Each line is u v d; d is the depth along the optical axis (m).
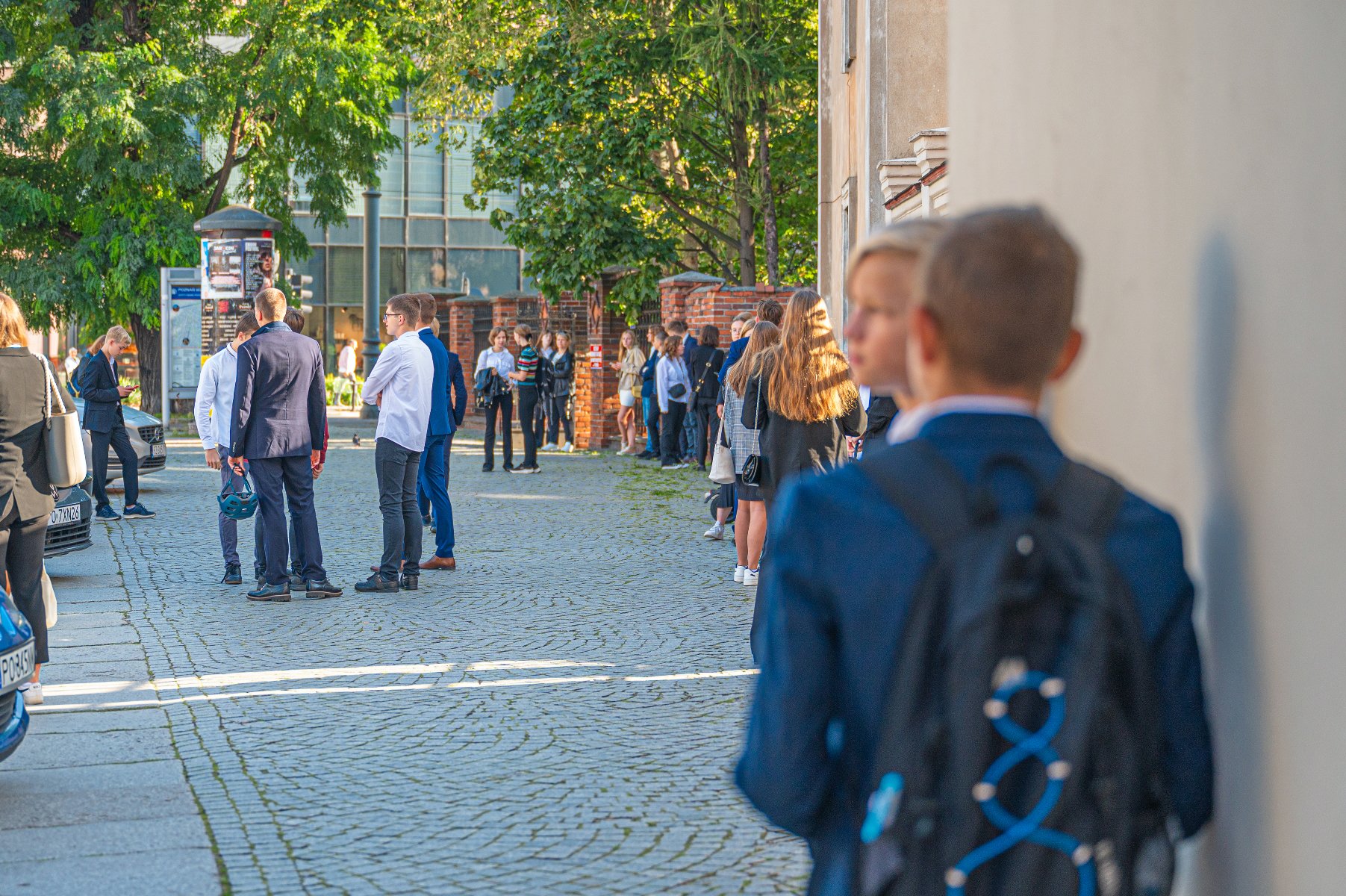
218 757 5.25
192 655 7.20
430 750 5.32
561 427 26.41
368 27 29.00
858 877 1.59
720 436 9.35
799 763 1.60
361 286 45.44
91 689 6.41
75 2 26.95
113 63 26.16
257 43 29.05
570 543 11.67
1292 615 1.80
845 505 1.59
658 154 24.25
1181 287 2.18
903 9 13.88
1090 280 2.61
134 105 26.38
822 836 1.69
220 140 35.00
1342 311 1.67
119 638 7.68
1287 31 1.81
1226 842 2.04
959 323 1.63
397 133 45.00
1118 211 2.45
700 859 4.10
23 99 26.78
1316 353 1.73
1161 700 1.62
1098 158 2.54
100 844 4.24
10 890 3.83
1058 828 1.47
